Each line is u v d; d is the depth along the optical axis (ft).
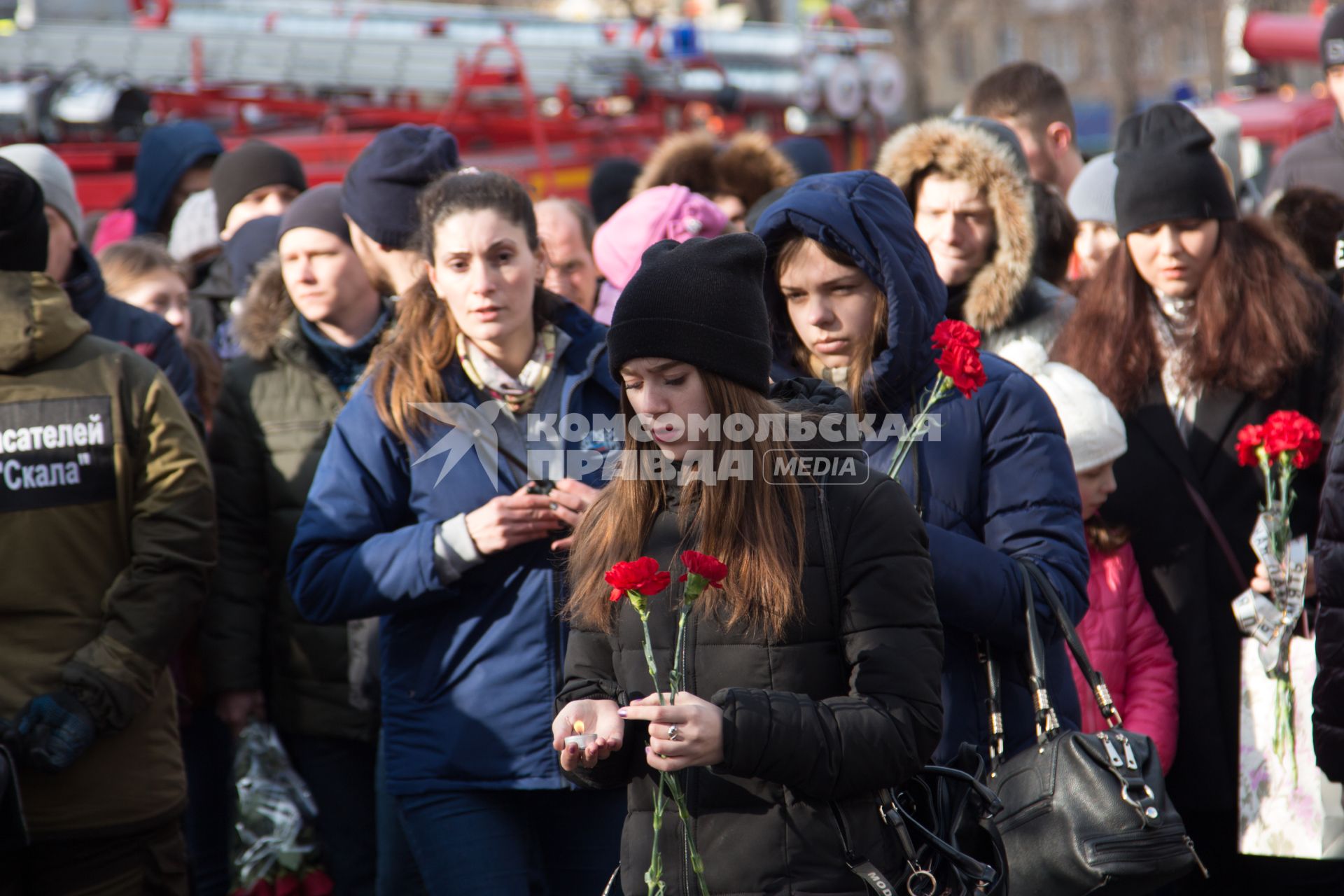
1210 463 29.84
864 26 148.66
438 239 26.17
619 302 18.76
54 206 33.04
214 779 36.40
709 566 17.04
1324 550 25.82
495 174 27.04
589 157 75.15
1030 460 23.49
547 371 27.22
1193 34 266.57
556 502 25.54
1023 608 22.25
